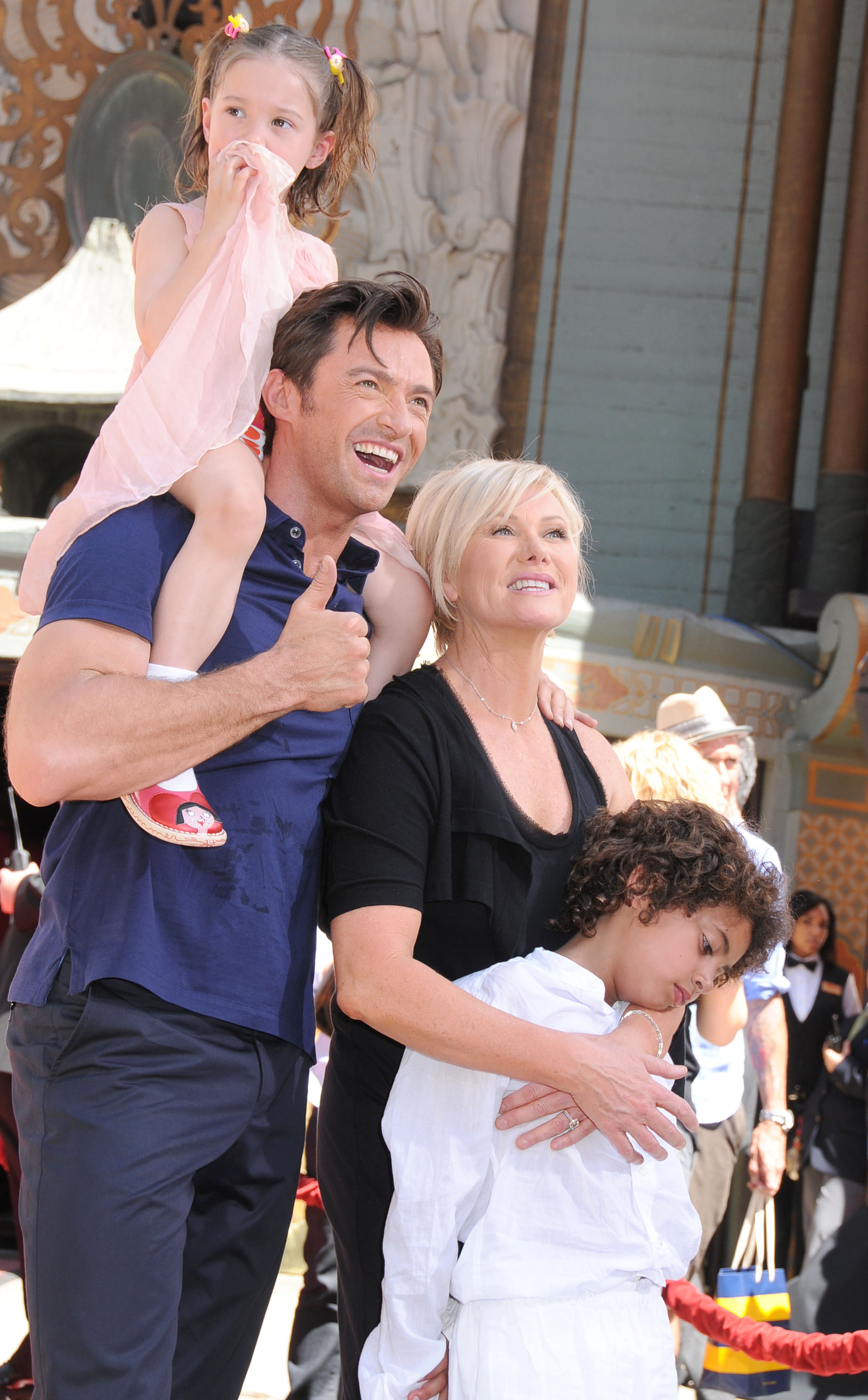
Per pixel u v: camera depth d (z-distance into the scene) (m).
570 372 9.14
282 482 2.23
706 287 9.20
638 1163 1.94
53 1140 1.89
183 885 1.98
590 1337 1.90
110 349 8.00
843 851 7.47
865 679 5.08
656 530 9.13
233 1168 2.08
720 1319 2.97
